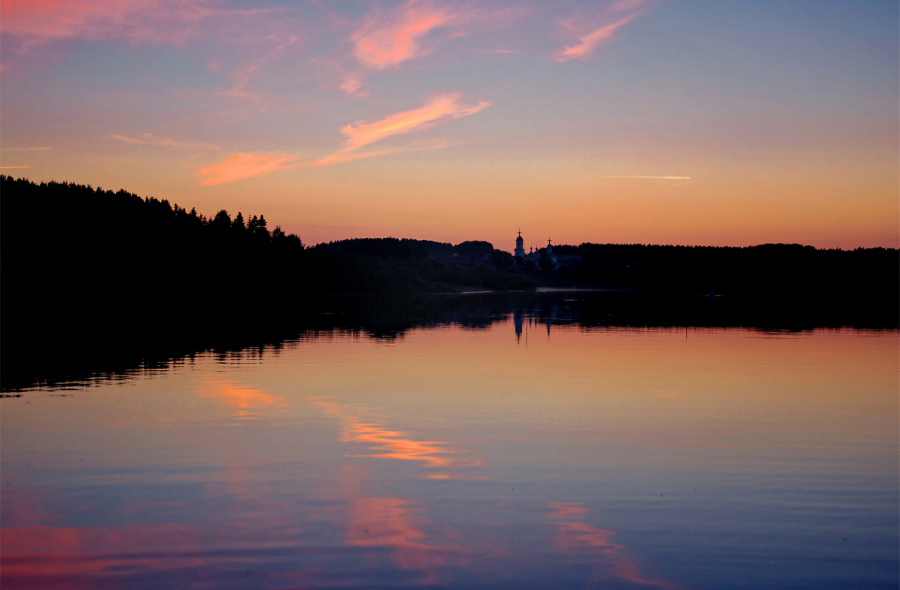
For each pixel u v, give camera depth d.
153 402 20.19
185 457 14.48
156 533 10.64
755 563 9.77
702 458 14.62
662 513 11.51
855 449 15.40
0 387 22.62
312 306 83.00
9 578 9.29
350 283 133.00
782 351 34.31
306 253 130.12
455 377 25.14
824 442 16.00
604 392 22.23
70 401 20.31
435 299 113.62
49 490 12.45
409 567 9.58
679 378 25.23
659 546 10.28
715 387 23.33
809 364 29.36
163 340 38.66
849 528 10.94
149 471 13.55
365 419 18.08
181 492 12.37
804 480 13.22
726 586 9.14
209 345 35.97
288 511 11.51
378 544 10.27
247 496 12.18
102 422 17.62
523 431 16.89
